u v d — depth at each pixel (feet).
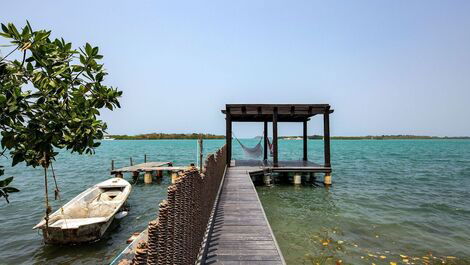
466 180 64.28
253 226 22.08
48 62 7.84
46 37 7.86
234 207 27.32
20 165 105.50
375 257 22.63
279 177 61.98
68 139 8.94
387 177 68.03
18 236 28.91
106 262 23.41
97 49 8.95
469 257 22.57
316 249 24.25
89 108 9.32
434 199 43.98
